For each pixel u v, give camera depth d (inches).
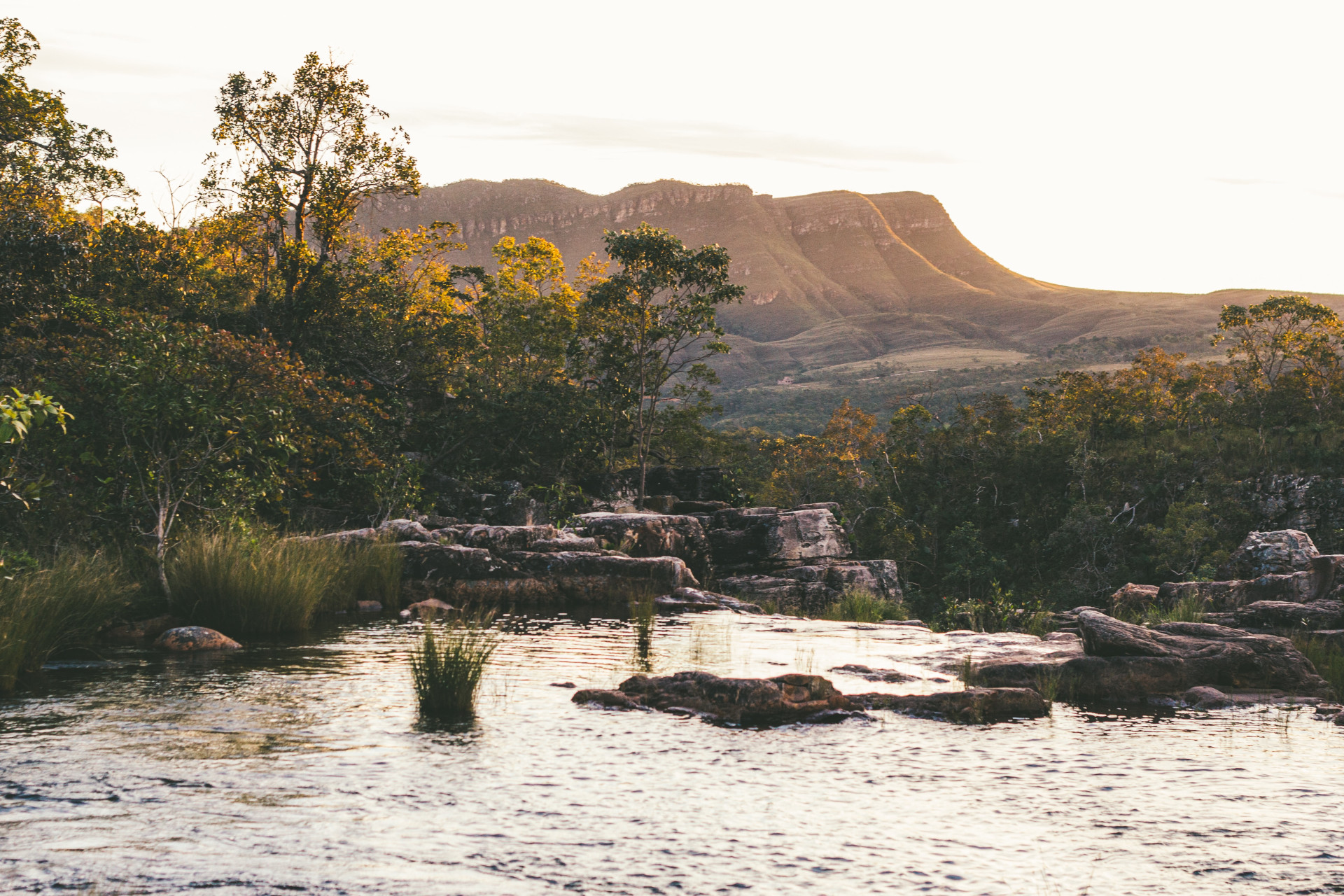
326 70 1219.2
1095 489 2073.1
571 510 1315.2
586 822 219.9
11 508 551.2
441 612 609.6
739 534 1069.8
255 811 221.1
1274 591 637.3
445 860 193.8
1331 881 193.3
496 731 304.2
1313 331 2635.3
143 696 342.3
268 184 1229.1
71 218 1178.6
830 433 3065.9
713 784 252.7
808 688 354.3
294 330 1246.3
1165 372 2778.1
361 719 314.7
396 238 1734.7
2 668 351.6
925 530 2123.5
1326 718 358.3
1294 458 1973.4
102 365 564.7
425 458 1291.8
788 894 181.0
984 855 204.7
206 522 605.0
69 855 190.9
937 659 457.1
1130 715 360.5
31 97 1140.5
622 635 538.3
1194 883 191.3
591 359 1752.0
